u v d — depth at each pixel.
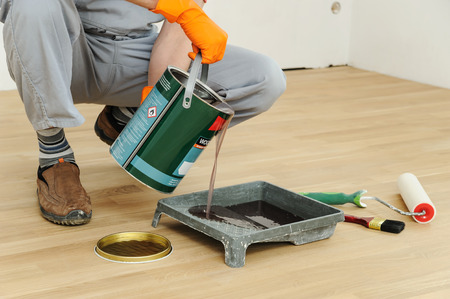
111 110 1.97
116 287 1.29
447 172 2.16
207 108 1.39
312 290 1.30
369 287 1.32
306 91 3.54
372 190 1.96
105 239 1.49
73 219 1.56
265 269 1.39
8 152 2.21
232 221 1.55
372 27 4.19
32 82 1.46
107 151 2.27
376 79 3.98
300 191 1.92
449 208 1.81
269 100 1.79
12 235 1.53
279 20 4.04
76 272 1.35
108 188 1.88
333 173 2.11
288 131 2.67
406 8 3.94
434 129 2.79
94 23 1.67
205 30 1.40
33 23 1.41
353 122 2.88
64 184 1.61
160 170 1.45
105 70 1.72
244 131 2.64
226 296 1.27
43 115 1.50
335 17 4.26
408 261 1.45
